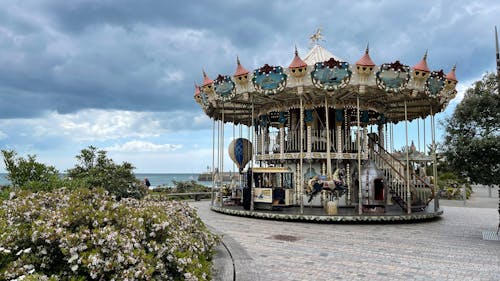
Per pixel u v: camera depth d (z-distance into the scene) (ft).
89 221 15.39
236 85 49.70
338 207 52.08
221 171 58.95
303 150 54.70
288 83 46.16
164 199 27.17
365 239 33.45
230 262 23.76
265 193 49.65
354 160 55.26
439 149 37.96
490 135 33.40
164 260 15.52
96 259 12.88
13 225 15.16
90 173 39.52
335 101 54.39
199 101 60.08
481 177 33.78
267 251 28.43
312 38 65.82
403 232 37.32
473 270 23.24
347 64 43.88
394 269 23.40
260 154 59.88
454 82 49.90
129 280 12.79
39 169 35.22
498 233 36.63
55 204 17.65
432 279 21.31
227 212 51.88
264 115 60.85
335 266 24.07
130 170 42.39
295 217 44.39
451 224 43.32
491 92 35.50
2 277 12.29
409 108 62.80
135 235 15.31
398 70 43.96
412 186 50.98
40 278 11.93
